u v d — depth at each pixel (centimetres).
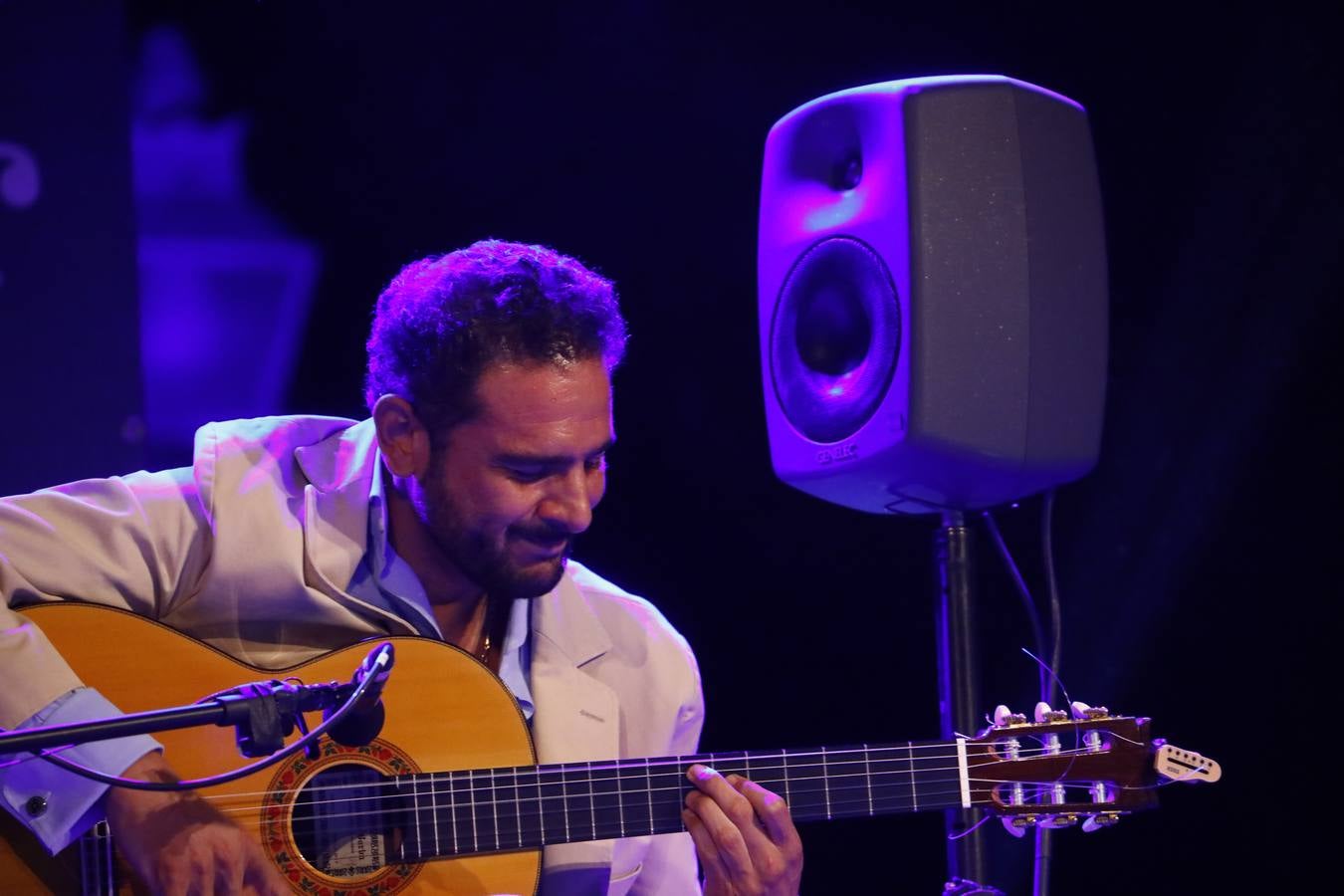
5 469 991
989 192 694
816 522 1141
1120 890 1079
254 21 1080
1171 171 1112
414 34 1107
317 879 600
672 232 1143
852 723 1127
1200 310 1109
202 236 1078
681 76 1136
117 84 1029
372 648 630
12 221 999
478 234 1119
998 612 1118
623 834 632
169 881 552
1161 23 1102
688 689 713
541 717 671
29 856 579
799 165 763
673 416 1141
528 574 632
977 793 662
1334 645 1062
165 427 1075
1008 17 1115
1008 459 688
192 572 649
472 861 626
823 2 1129
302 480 676
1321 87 1075
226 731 604
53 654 585
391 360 639
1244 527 1089
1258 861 1060
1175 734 1086
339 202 1101
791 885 622
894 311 692
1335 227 1073
